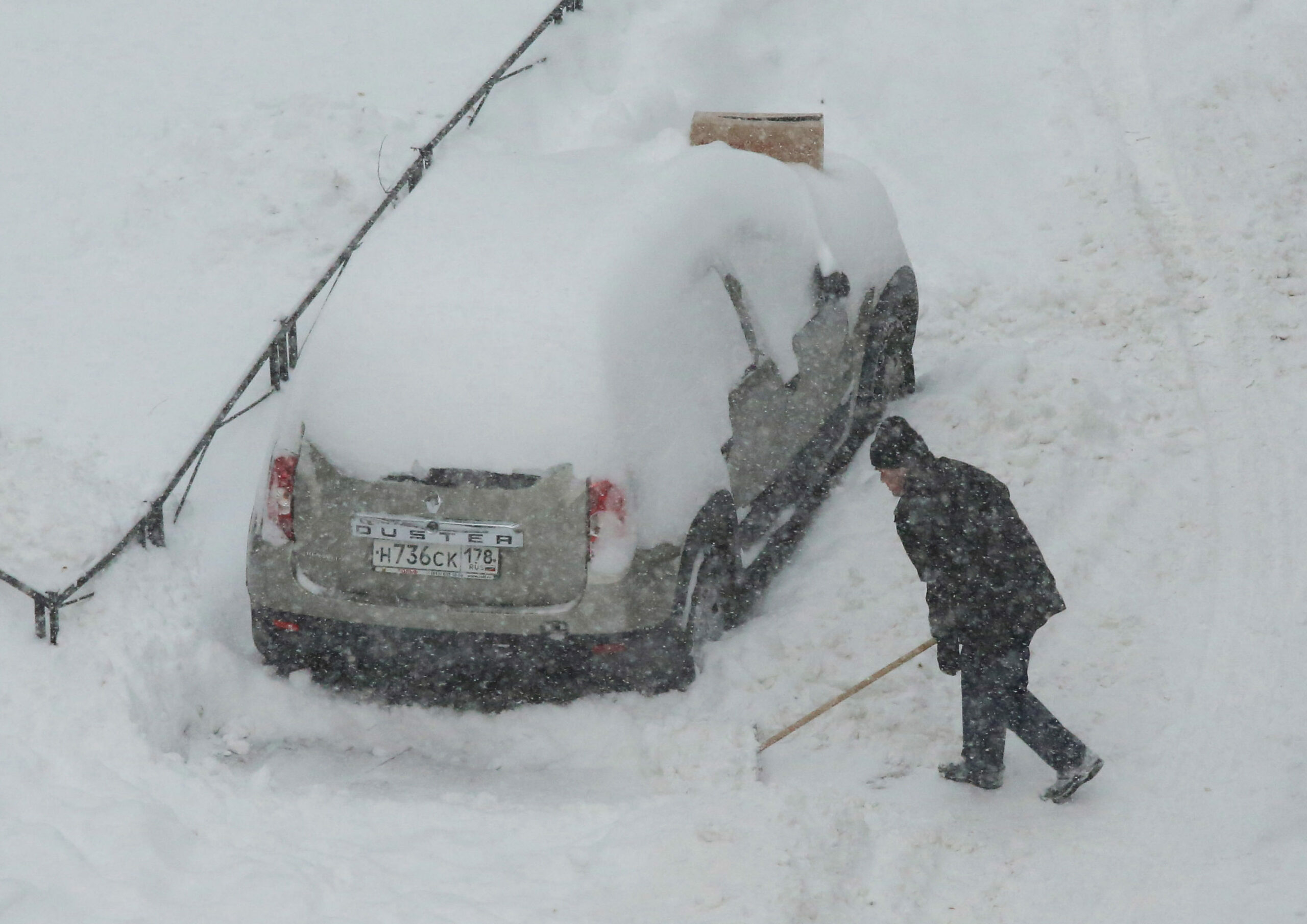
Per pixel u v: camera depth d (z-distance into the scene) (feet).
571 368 69.67
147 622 76.84
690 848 62.44
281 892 57.52
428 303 72.43
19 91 130.72
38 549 80.18
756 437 81.15
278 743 73.36
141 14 144.46
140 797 63.98
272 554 71.51
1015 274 119.44
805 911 59.26
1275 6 150.51
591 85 138.82
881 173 134.72
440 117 128.36
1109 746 72.64
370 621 70.33
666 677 72.79
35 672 70.95
